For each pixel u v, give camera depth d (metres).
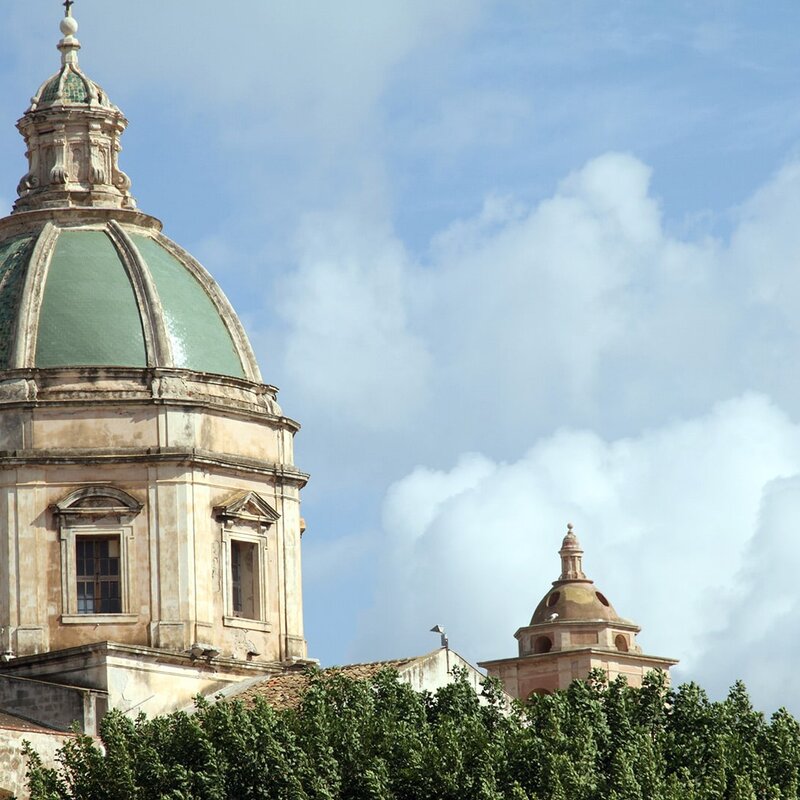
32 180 146.50
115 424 136.62
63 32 150.38
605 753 115.12
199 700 116.38
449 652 133.50
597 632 160.25
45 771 114.62
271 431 142.25
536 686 158.75
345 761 110.94
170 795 109.69
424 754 110.25
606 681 124.50
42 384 136.62
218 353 141.62
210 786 110.00
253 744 110.94
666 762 115.00
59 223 143.50
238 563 139.50
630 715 119.69
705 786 112.12
